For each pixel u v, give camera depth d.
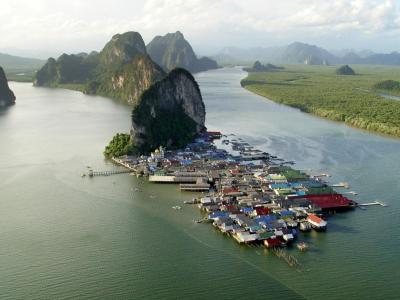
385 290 119.50
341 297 116.38
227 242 144.62
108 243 143.00
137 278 124.06
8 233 149.38
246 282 122.19
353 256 136.12
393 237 148.38
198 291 118.31
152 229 153.00
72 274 125.88
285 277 124.75
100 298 115.81
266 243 141.38
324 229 153.50
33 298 115.69
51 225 155.62
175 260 133.25
